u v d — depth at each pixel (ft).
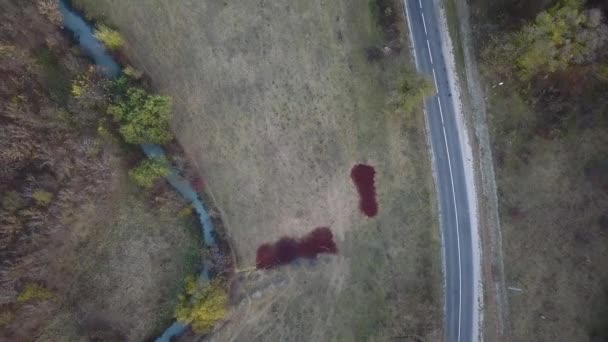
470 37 242.37
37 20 240.12
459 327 239.91
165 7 251.60
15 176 225.76
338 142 248.32
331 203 248.32
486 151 241.96
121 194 248.11
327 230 247.91
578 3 201.36
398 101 233.96
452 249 242.78
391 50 245.65
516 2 226.79
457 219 243.19
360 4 248.32
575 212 232.94
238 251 248.32
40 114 232.73
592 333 227.20
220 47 250.57
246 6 249.96
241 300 245.65
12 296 223.51
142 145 248.11
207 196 248.11
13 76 233.14
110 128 243.19
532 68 218.59
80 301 245.04
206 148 249.75
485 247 240.53
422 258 243.40
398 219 245.86
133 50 250.57
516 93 236.84
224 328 243.40
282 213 248.32
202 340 241.55
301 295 246.47
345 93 248.32
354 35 248.32
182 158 246.06
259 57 249.55
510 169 239.30
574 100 227.81
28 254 227.20
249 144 249.75
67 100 241.76
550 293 233.14
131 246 248.32
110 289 247.09
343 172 248.11
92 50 249.55
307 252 247.91
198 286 234.17
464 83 243.81
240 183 249.14
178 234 248.52
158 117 235.61
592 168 231.50
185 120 250.16
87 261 246.88
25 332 235.20
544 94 230.68
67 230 242.37
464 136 243.81
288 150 248.73
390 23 244.01
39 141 229.45
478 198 242.17
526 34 209.15
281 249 248.11
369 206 246.68
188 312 232.53
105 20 250.98
